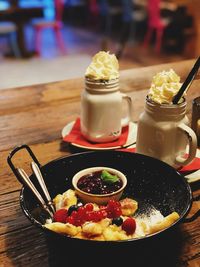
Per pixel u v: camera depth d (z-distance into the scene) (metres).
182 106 0.43
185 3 2.25
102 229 0.32
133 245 0.29
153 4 2.21
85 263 0.30
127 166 0.43
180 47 2.34
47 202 0.36
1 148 0.53
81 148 0.51
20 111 0.65
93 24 3.29
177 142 0.44
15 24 2.32
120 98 0.51
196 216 0.36
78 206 0.35
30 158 0.50
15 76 2.03
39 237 0.36
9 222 0.38
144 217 0.37
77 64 2.24
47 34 3.04
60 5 2.49
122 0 2.84
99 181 0.40
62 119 0.62
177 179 0.38
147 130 0.44
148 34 2.46
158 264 0.33
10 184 0.45
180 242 0.35
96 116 0.50
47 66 2.21
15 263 0.33
